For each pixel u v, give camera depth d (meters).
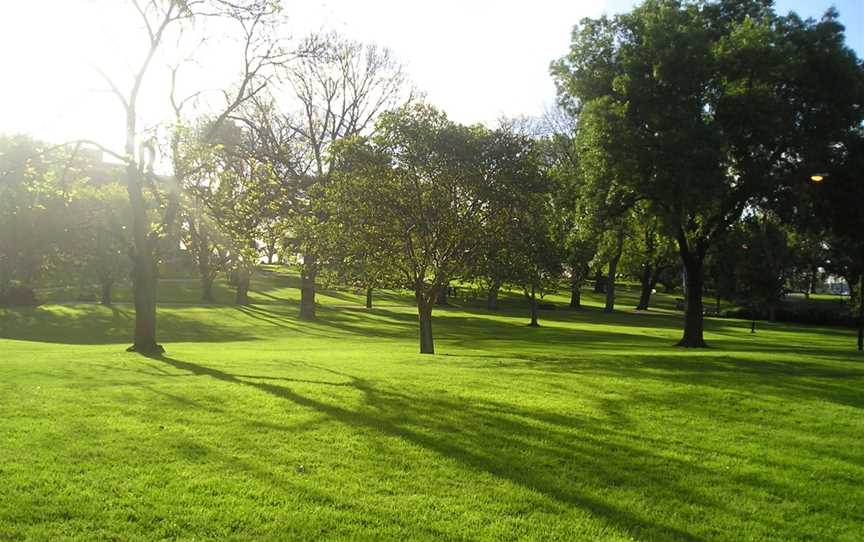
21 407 9.29
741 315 62.66
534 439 8.43
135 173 19.62
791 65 24.16
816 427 9.84
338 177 22.23
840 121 24.88
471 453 7.68
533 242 21.61
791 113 24.83
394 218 21.22
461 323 46.06
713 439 8.91
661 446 8.43
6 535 5.05
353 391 11.39
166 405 9.73
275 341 32.41
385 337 36.03
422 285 23.09
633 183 24.91
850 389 13.29
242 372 14.02
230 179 20.94
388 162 21.25
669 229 26.06
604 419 9.80
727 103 24.14
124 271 48.56
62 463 6.78
